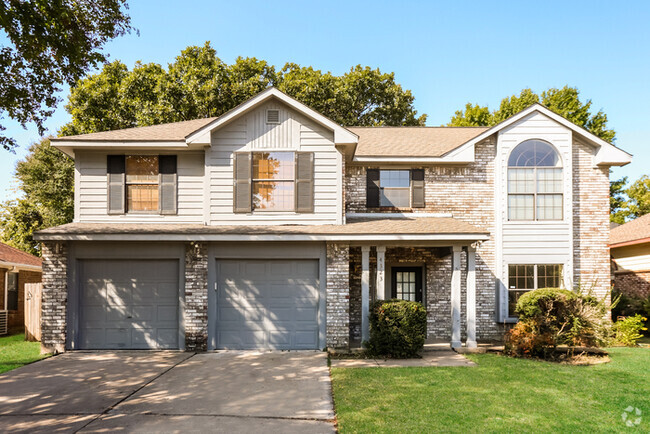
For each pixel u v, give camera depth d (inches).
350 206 548.7
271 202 476.1
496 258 538.3
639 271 684.7
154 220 481.1
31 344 519.2
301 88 1008.2
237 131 475.5
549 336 424.2
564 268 535.8
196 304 446.9
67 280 444.1
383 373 357.7
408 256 543.2
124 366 380.8
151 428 241.6
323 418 258.2
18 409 273.0
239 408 274.5
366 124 1151.0
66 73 387.9
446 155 537.6
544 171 545.3
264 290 457.7
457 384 325.1
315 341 454.6
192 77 953.5
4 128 398.0
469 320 456.8
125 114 970.7
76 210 479.8
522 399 290.0
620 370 371.6
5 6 324.5
